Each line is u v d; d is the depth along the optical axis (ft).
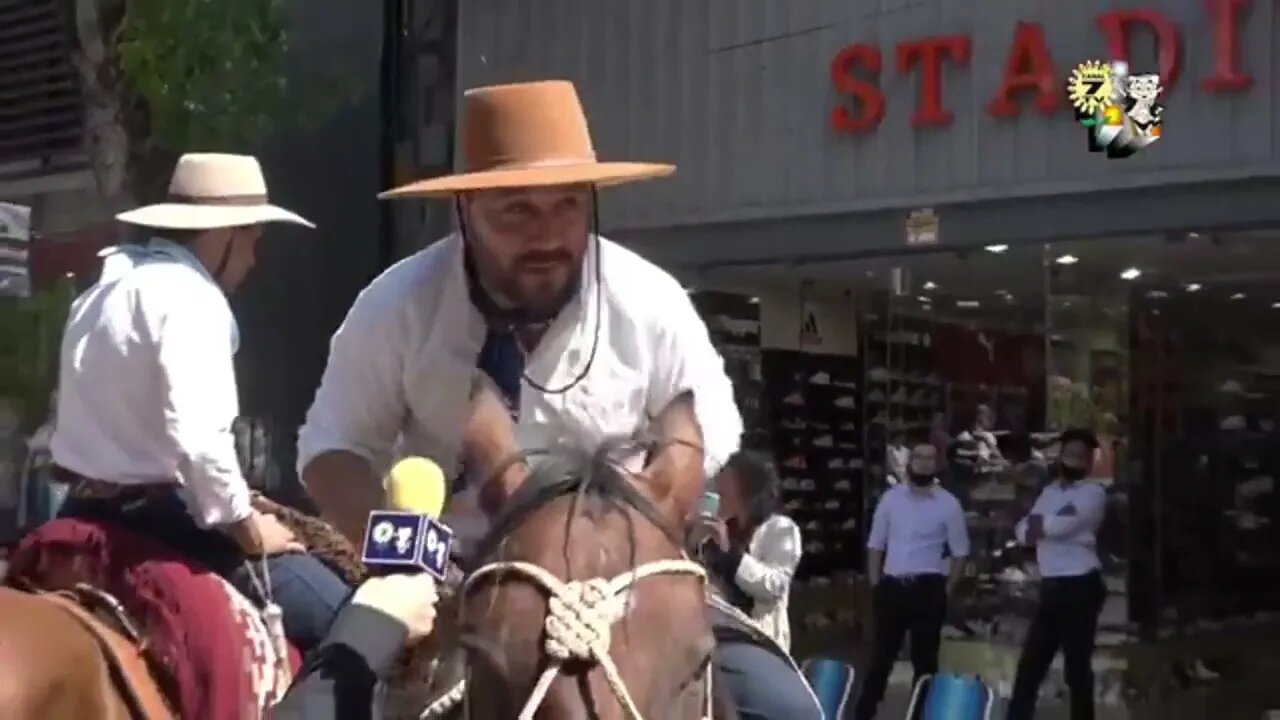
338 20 44.65
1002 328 42.42
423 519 11.19
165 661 14.05
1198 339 43.37
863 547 44.52
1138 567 43.24
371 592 10.90
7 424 42.24
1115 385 41.75
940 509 37.40
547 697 8.82
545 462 10.55
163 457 14.64
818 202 37.73
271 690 14.58
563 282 12.55
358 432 13.46
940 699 25.50
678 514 10.39
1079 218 33.78
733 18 39.11
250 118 41.37
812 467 43.88
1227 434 44.57
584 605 9.15
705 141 39.60
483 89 12.49
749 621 12.60
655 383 13.04
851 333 44.86
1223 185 32.01
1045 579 36.11
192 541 15.07
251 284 45.52
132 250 15.43
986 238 35.09
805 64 37.96
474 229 12.46
